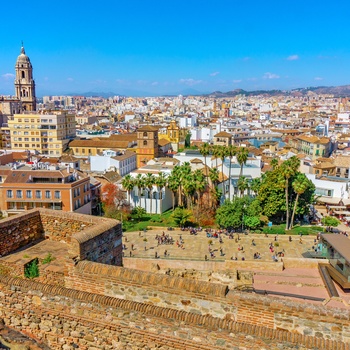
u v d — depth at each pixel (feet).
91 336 46.29
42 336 49.03
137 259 214.28
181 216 285.43
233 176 342.85
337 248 150.00
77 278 53.06
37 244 69.77
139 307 43.75
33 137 560.20
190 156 433.89
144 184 324.19
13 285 49.80
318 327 42.42
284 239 257.14
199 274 186.29
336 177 371.76
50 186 285.43
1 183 286.46
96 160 443.32
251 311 44.55
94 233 57.62
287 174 276.21
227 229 281.13
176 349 42.63
